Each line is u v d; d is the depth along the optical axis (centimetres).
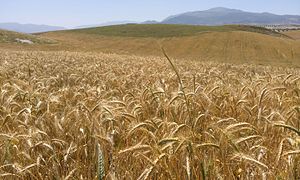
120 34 11444
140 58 2942
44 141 337
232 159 294
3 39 8375
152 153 312
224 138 292
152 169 283
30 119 410
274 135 374
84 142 366
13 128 400
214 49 7056
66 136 378
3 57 2259
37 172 315
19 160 338
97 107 436
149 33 11075
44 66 1477
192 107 420
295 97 500
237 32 8338
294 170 277
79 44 9031
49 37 11181
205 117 386
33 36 9950
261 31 13000
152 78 1005
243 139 296
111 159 322
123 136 352
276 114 396
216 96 520
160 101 472
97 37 10988
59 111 496
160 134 346
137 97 523
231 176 285
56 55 2912
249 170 298
